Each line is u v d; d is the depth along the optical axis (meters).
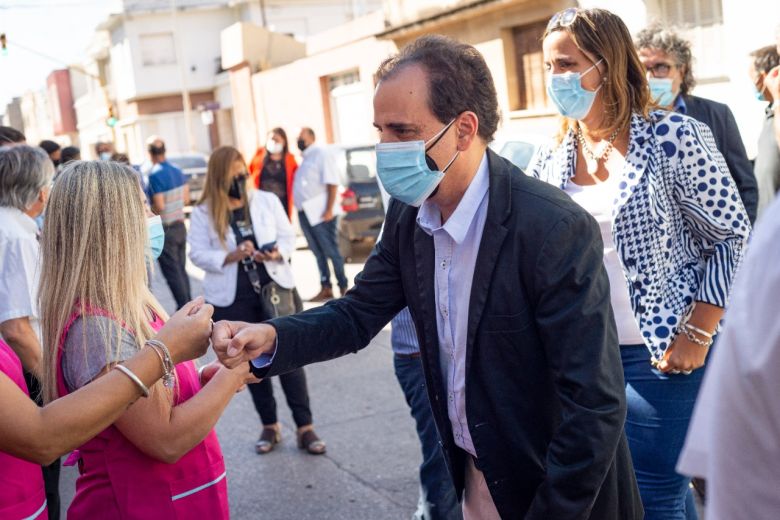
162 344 1.89
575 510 1.77
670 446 2.58
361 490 4.26
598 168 2.68
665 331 2.51
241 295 4.88
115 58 42.22
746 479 1.00
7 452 1.75
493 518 2.12
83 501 2.09
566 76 2.59
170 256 8.73
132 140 41.78
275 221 4.97
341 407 5.59
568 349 1.78
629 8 10.09
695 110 3.61
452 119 1.88
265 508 4.13
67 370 2.05
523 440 1.91
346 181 11.25
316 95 21.39
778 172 4.22
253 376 2.12
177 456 2.03
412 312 2.11
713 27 9.20
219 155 4.87
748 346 0.99
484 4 13.23
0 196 3.32
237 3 38.81
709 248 2.57
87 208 2.07
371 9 39.06
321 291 9.27
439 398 2.09
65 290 2.05
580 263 1.80
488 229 1.87
